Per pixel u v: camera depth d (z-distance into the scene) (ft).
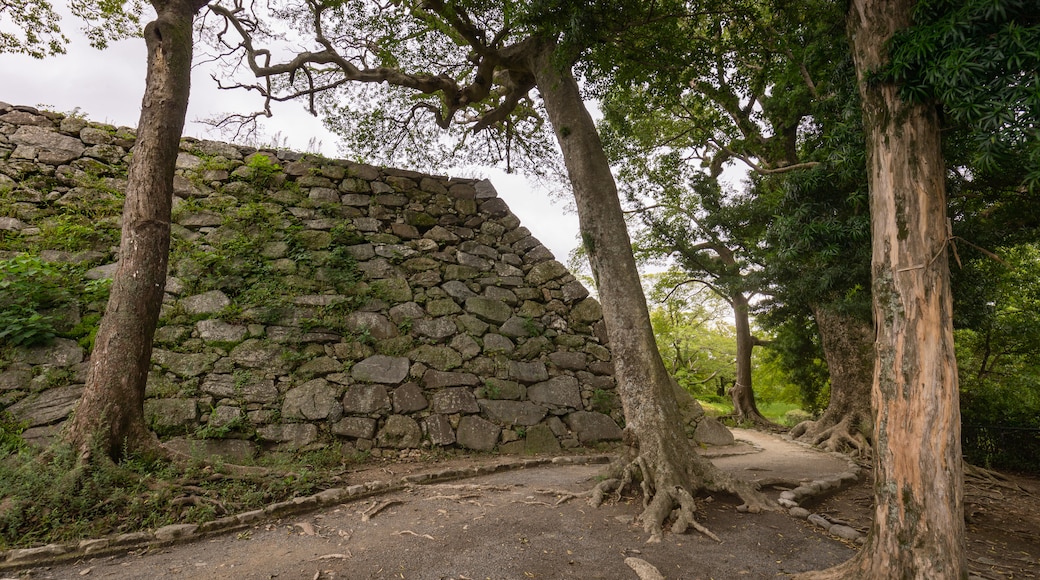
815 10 23.13
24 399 19.94
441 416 26.91
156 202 17.54
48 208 26.61
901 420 10.19
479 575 11.85
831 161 17.37
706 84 30.37
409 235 33.63
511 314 32.60
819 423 39.29
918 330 10.14
